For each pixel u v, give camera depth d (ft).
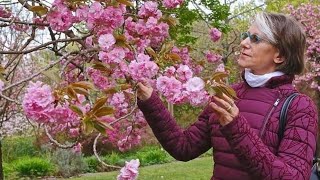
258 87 7.32
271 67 7.31
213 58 16.30
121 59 7.84
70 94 6.30
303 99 6.96
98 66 8.07
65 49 10.34
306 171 6.46
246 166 6.39
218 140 7.38
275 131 6.87
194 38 18.62
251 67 7.30
